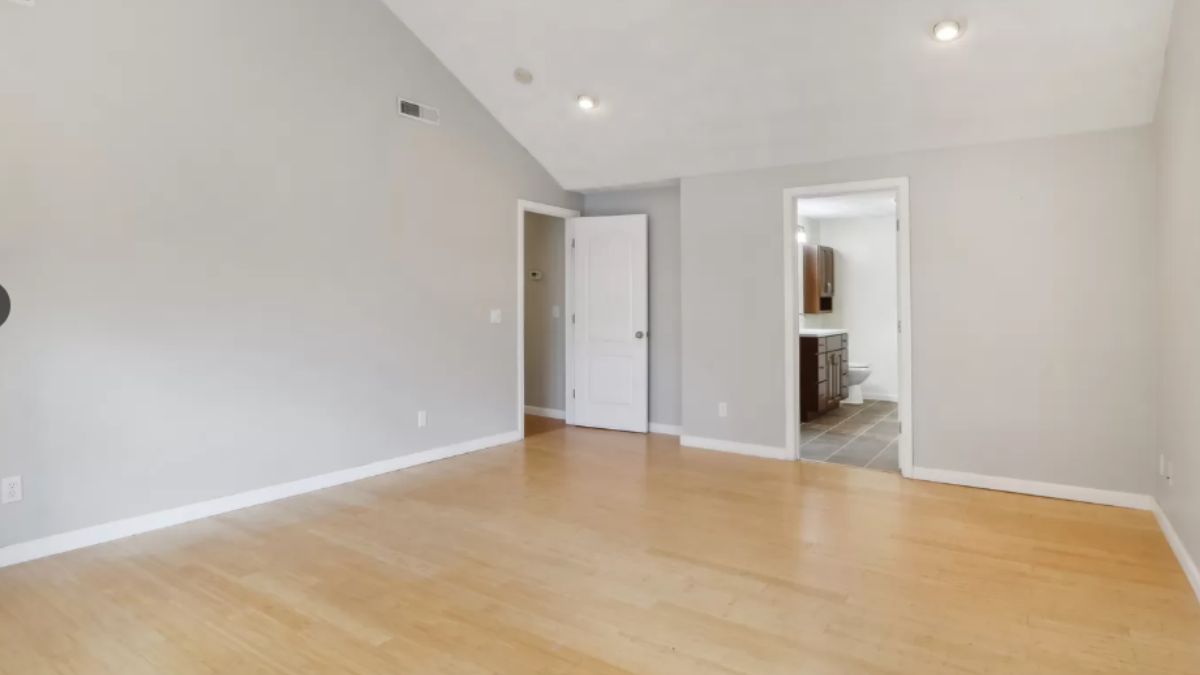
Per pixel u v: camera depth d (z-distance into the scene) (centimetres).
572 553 301
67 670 205
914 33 338
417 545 311
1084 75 336
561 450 511
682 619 238
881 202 629
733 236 493
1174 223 300
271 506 370
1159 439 342
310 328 398
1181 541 286
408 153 452
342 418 417
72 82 300
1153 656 211
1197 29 253
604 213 606
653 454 496
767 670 204
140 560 293
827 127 421
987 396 397
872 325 768
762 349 484
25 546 291
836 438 552
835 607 246
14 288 287
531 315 662
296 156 388
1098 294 365
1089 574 275
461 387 496
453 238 486
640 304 575
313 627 232
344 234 414
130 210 321
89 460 310
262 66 370
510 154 531
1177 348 296
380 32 432
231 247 359
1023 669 204
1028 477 387
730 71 399
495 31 426
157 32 328
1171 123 304
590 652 215
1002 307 391
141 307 326
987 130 384
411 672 204
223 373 358
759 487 406
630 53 406
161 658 212
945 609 244
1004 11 314
